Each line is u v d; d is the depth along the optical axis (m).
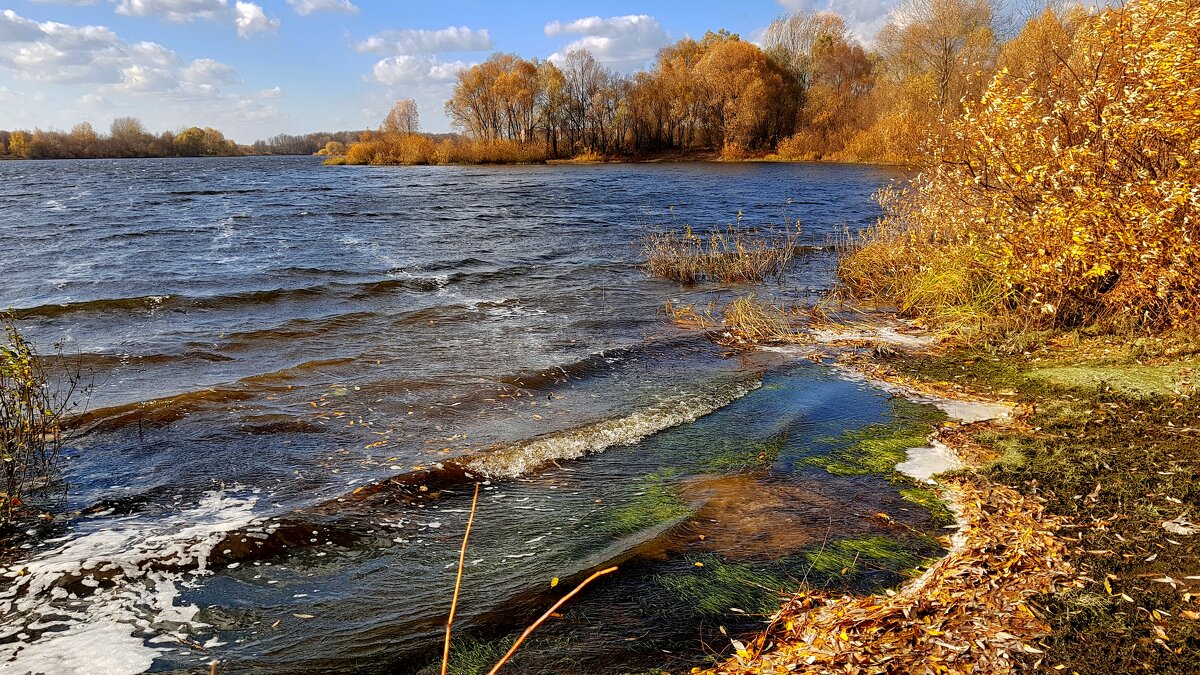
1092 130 7.43
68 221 22.75
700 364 8.60
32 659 3.47
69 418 6.63
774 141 69.88
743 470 5.55
